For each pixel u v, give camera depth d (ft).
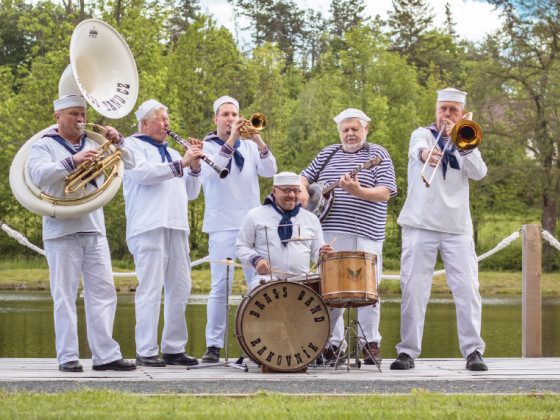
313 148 152.05
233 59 151.74
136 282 94.27
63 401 17.66
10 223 133.08
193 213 135.13
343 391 20.44
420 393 19.79
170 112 122.62
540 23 143.74
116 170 23.59
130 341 43.34
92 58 23.94
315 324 24.17
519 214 160.45
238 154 28.09
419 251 26.20
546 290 118.11
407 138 149.79
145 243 25.72
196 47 145.89
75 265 23.68
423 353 40.09
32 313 62.49
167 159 26.30
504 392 20.54
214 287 28.04
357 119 27.94
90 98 22.90
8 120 119.55
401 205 149.69
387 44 165.68
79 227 23.49
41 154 23.18
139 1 117.39
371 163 26.50
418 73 198.18
